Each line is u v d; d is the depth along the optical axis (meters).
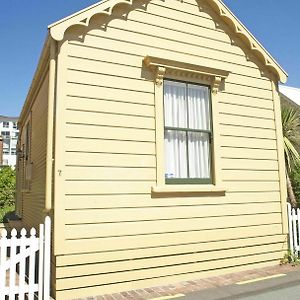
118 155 6.62
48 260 5.71
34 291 5.62
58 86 6.21
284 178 8.69
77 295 5.93
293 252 8.55
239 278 7.11
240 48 8.54
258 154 8.37
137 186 6.73
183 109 7.64
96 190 6.32
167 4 7.65
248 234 7.91
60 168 6.04
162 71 7.23
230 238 7.65
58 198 5.95
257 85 8.66
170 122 7.46
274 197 8.46
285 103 16.72
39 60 7.38
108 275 6.23
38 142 8.73
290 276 7.21
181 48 7.68
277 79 9.04
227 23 8.44
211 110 7.91
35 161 9.25
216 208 7.56
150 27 7.36
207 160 7.82
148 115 7.05
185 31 7.79
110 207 6.41
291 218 8.65
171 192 7.04
